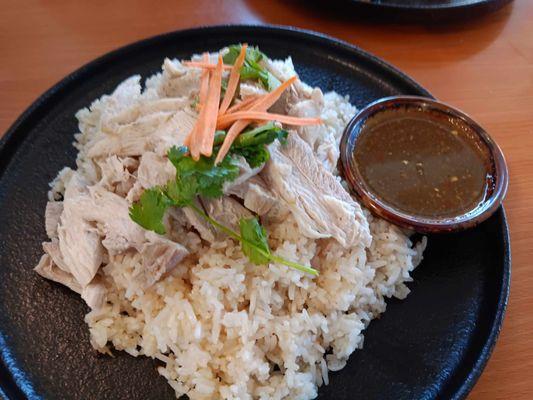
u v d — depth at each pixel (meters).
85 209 0.18
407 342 0.19
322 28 0.32
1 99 0.27
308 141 0.20
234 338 0.18
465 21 0.33
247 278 0.18
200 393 0.17
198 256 0.19
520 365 0.19
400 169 0.21
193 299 0.18
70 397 0.17
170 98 0.21
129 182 0.19
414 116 0.23
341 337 0.18
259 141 0.17
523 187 0.24
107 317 0.18
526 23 0.34
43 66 0.29
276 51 0.28
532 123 0.28
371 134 0.22
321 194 0.19
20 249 0.20
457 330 0.19
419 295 0.20
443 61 0.31
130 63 0.27
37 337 0.18
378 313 0.20
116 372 0.17
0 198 0.21
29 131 0.23
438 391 0.17
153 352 0.17
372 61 0.27
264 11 0.33
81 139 0.23
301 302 0.19
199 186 0.16
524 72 0.30
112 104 0.22
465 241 0.21
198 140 0.17
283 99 0.20
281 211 0.19
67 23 0.31
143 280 0.17
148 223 0.17
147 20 0.32
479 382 0.18
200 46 0.28
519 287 0.21
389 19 0.31
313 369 0.18
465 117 0.22
